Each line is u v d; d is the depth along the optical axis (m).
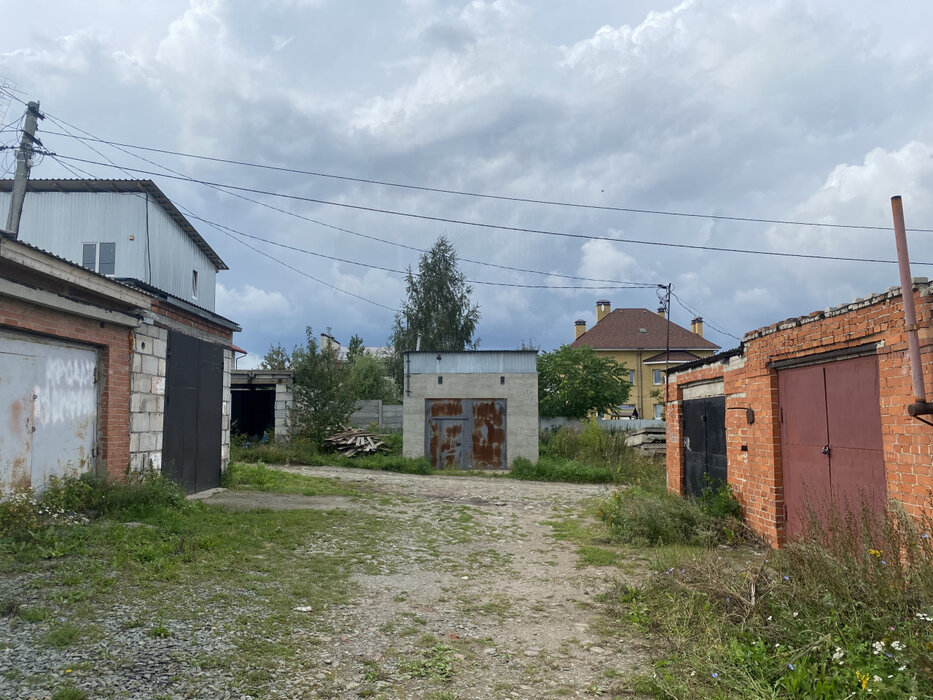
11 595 4.71
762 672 3.75
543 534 9.20
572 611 5.40
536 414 21.28
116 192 18.91
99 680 3.46
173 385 10.43
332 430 23.02
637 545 8.18
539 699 3.68
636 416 33.06
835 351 6.66
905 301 5.11
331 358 23.22
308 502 10.75
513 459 21.11
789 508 7.73
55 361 7.73
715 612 4.84
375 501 11.52
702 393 10.91
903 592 4.27
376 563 6.79
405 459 20.34
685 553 7.37
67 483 7.68
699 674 3.92
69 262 7.23
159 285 19.66
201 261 23.64
